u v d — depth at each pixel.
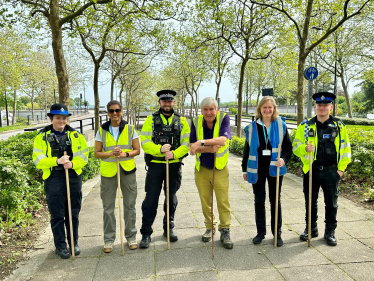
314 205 3.38
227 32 11.23
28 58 28.52
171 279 2.72
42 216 4.38
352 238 3.40
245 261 2.99
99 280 2.73
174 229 3.85
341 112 44.31
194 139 3.40
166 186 3.24
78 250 3.23
